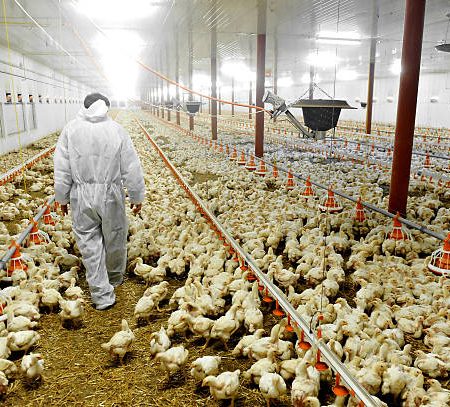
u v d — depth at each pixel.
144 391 4.01
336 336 4.42
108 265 5.84
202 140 25.34
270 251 6.45
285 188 11.84
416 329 4.77
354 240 7.70
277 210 9.24
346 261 7.05
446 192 11.55
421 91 34.53
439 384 3.68
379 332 4.35
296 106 11.34
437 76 32.28
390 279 5.64
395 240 7.21
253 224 8.12
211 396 3.95
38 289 5.28
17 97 20.86
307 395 3.50
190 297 5.01
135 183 5.66
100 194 5.32
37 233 7.43
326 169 15.27
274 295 5.20
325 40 18.22
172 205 9.91
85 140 5.27
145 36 18.61
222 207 9.83
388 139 24.17
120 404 3.84
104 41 20.25
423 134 26.56
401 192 8.66
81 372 4.27
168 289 6.07
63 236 7.46
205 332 4.55
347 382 3.46
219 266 6.22
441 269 6.28
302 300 5.22
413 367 4.04
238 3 11.88
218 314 5.24
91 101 5.47
